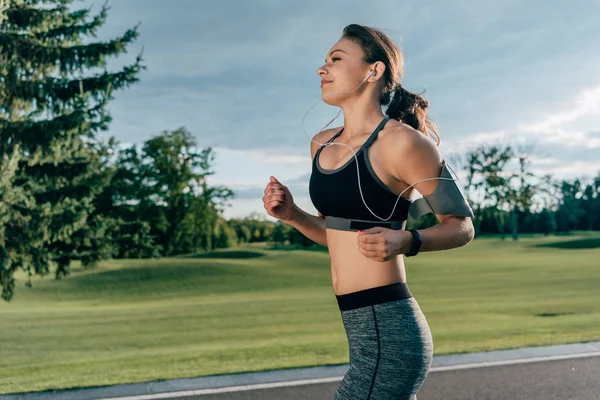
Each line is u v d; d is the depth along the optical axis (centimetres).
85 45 1819
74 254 2461
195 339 1227
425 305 1719
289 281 3534
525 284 2542
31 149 1772
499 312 1484
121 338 1320
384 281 194
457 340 895
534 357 676
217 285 3441
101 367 742
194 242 6631
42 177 1916
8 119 1759
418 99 222
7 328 1536
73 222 1991
